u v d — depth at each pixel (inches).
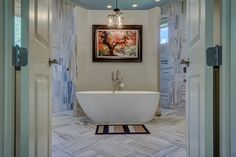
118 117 147.9
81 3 202.2
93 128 132.2
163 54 210.8
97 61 187.9
